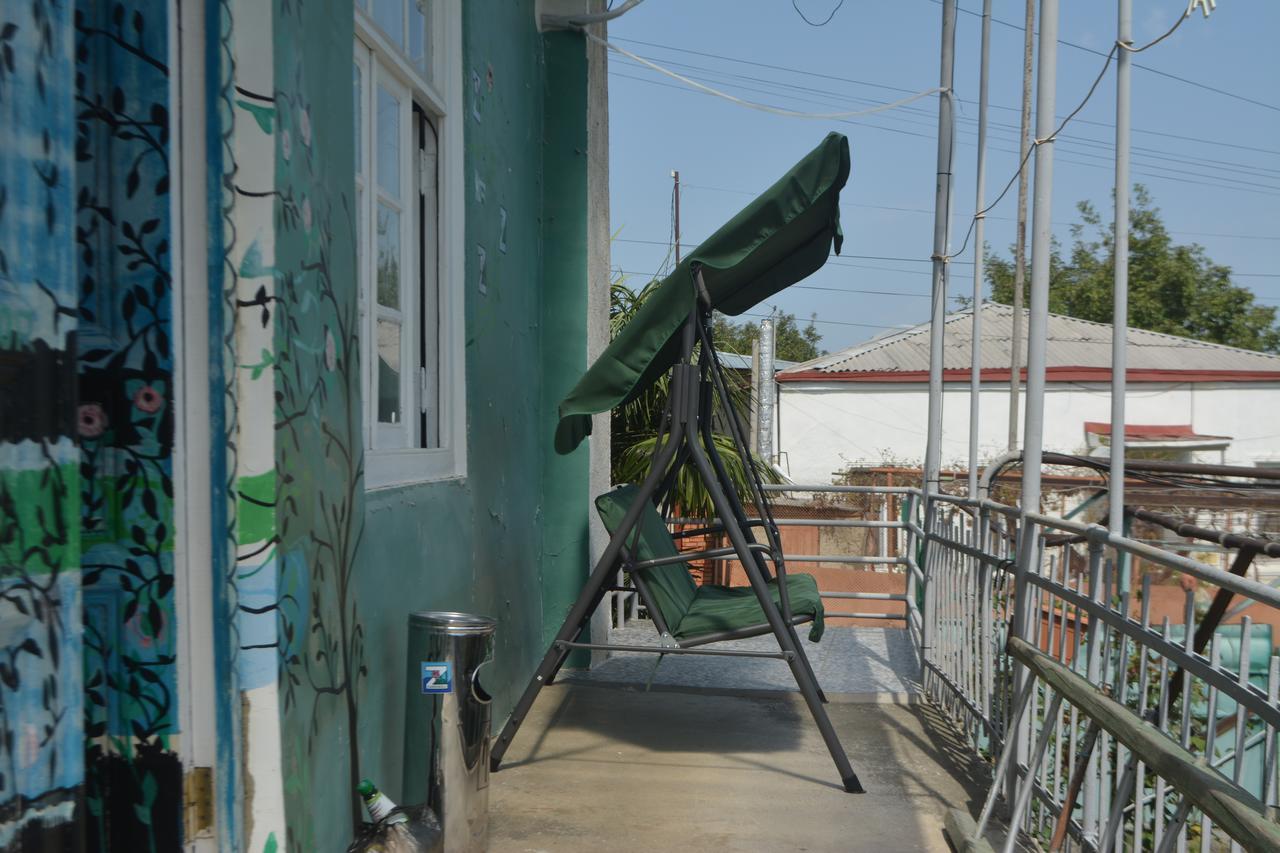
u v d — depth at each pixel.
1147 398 22.33
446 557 3.69
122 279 1.93
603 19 5.58
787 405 23.70
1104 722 2.48
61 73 1.56
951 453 22.80
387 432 3.37
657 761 4.12
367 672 2.80
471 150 4.12
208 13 1.92
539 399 5.51
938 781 3.94
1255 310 33.75
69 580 1.59
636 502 3.87
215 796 1.96
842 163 3.72
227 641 1.95
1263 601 1.93
